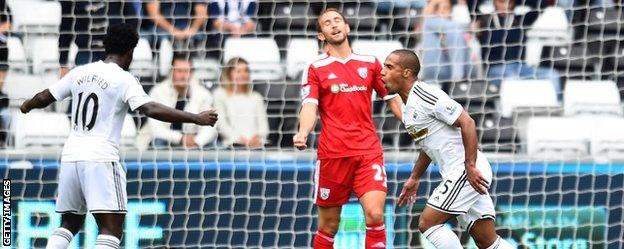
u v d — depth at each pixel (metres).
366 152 26.14
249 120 35.53
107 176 24.12
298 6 40.88
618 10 40.72
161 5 39.53
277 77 38.56
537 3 41.09
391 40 39.97
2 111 36.31
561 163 32.59
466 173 24.53
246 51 38.97
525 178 32.53
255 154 32.41
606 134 35.84
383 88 26.56
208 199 32.22
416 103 24.66
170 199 32.12
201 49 37.41
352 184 26.44
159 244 32.00
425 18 39.25
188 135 35.19
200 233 32.09
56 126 34.94
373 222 25.86
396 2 40.97
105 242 24.12
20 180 31.81
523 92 37.44
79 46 38.06
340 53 26.41
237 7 40.28
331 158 26.20
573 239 32.47
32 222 31.72
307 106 25.98
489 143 36.16
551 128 36.06
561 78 39.31
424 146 25.30
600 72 37.34
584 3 41.09
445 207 24.80
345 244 31.91
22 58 37.72
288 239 32.25
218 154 32.31
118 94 24.19
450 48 37.16
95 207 24.03
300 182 32.41
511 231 32.41
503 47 38.91
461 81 37.34
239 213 32.25
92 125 24.23
